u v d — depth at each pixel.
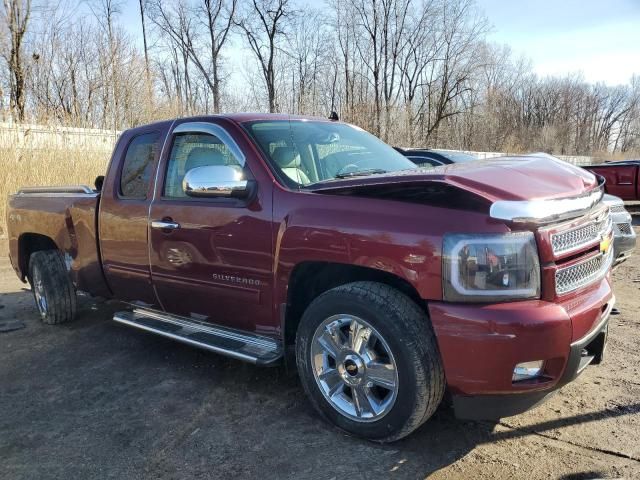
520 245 2.59
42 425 3.39
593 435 3.09
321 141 3.87
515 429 3.17
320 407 3.21
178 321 4.20
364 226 2.87
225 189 3.32
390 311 2.79
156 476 2.81
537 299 2.63
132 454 3.03
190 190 3.38
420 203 2.78
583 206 2.86
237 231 3.42
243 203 3.42
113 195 4.38
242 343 3.66
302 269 3.21
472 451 2.95
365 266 2.87
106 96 20.67
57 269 5.36
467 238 2.59
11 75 21.28
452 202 2.70
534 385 2.62
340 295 2.99
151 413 3.52
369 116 32.03
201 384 3.96
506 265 2.57
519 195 2.65
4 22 20.45
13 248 5.83
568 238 2.77
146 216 4.03
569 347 2.63
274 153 3.51
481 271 2.57
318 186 3.17
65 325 5.49
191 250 3.71
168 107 20.95
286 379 3.99
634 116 86.38
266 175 3.38
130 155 4.34
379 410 2.94
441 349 2.68
